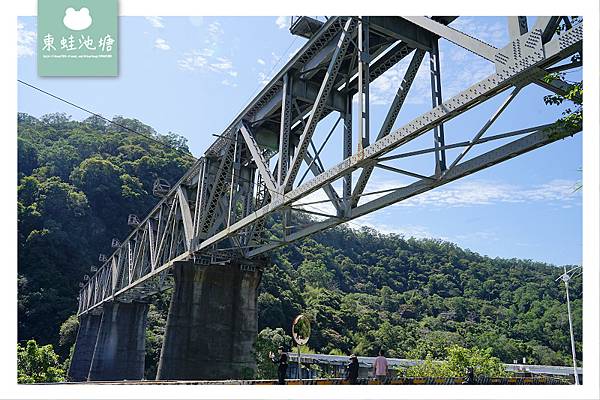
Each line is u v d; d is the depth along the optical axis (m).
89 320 78.50
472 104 11.92
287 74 22.66
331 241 193.12
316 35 20.19
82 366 75.06
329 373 72.50
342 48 18.59
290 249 163.38
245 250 32.66
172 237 37.94
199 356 30.11
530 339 129.75
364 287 169.88
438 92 15.60
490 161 13.86
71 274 95.88
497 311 154.00
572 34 9.45
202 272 31.45
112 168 112.12
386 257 197.88
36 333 86.62
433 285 178.88
